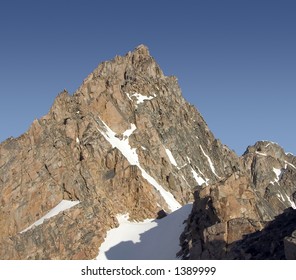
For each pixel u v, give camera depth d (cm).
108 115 13500
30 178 11050
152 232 9612
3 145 11638
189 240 8312
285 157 19975
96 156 11719
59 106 12581
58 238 9512
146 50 17350
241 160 18762
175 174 13100
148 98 15288
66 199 10875
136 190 11125
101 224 9931
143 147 13175
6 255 9194
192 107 17262
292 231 6344
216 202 7894
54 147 11431
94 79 14200
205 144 16275
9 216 10569
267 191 17212
